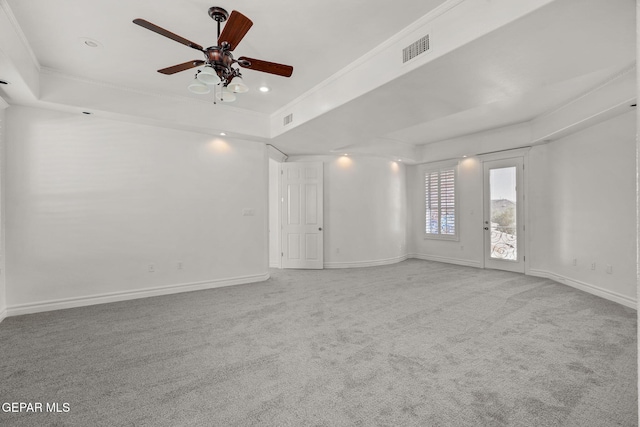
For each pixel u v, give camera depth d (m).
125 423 1.73
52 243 3.77
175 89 4.05
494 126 5.81
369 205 6.93
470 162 6.77
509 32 2.17
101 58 3.24
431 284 5.04
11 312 3.53
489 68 2.68
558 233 5.14
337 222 6.71
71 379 2.18
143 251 4.36
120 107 3.92
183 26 2.69
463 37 2.31
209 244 4.91
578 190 4.66
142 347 2.70
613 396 1.95
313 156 6.77
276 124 4.95
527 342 2.76
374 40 2.93
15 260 3.55
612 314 3.50
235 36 2.20
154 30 2.07
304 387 2.07
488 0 2.17
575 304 3.89
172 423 1.73
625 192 3.85
